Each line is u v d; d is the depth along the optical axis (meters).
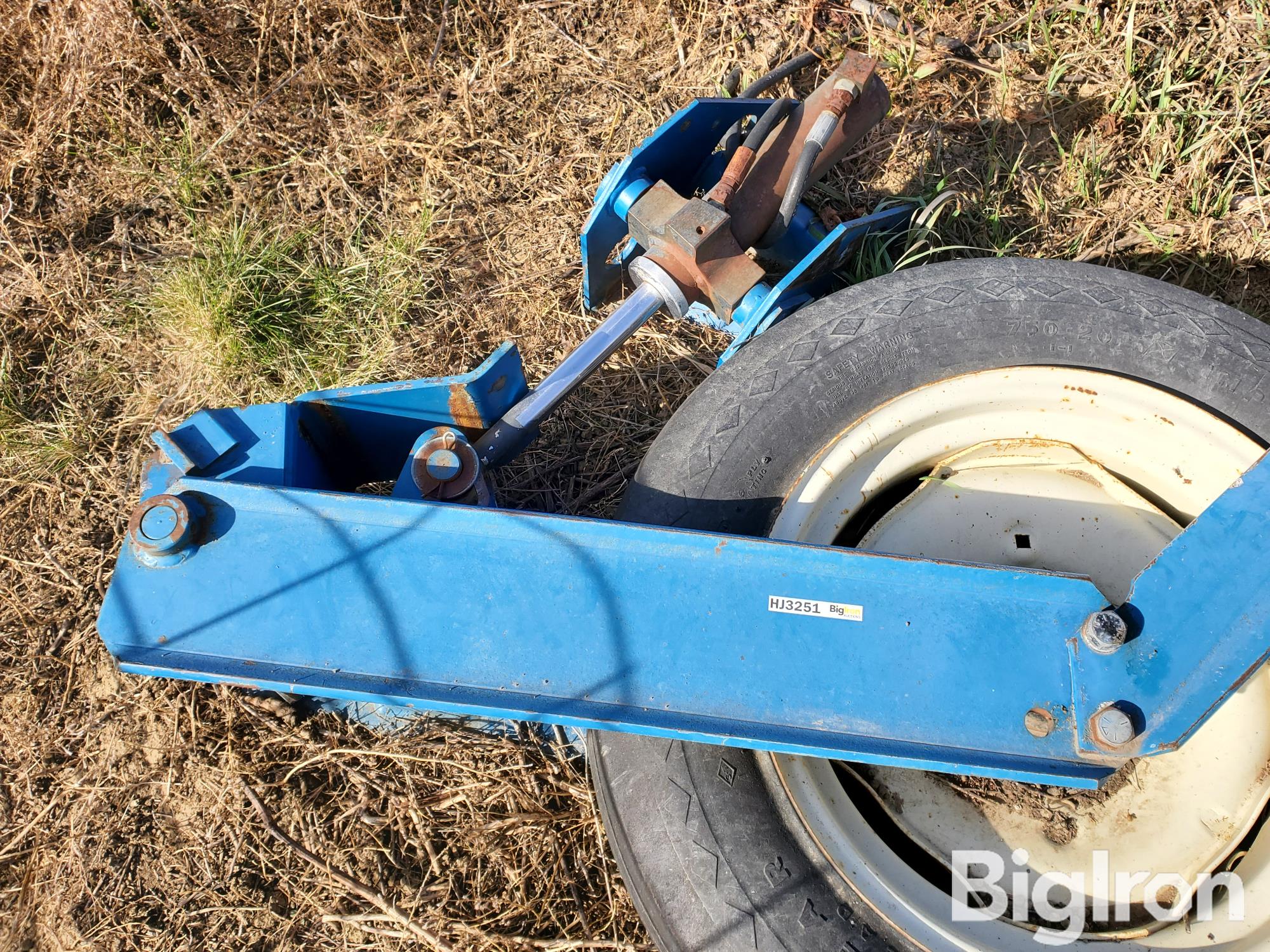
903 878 1.91
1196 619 1.74
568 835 2.28
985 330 2.17
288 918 2.24
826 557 1.84
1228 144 2.93
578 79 3.36
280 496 1.90
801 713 1.78
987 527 2.19
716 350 2.85
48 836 2.35
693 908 1.83
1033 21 3.28
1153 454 2.17
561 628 1.83
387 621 1.84
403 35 3.39
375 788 2.35
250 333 2.84
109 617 1.85
